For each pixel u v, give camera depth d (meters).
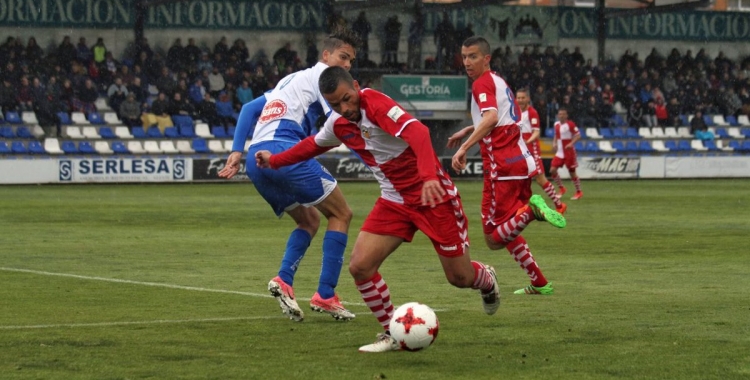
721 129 83.25
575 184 49.44
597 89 79.50
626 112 81.25
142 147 68.88
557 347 12.48
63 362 11.44
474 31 76.06
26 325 14.06
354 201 46.75
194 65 71.38
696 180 71.06
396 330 11.77
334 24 74.31
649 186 62.34
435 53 75.81
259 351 12.19
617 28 82.75
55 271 21.03
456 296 17.31
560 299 16.98
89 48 69.62
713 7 90.94
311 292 18.14
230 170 15.60
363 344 12.70
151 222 34.75
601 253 25.11
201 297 17.12
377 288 12.46
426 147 11.71
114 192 53.56
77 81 68.62
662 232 31.06
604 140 78.94
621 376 10.80
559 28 80.44
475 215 38.75
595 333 13.51
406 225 12.66
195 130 70.94
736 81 84.88
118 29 71.12
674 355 11.96
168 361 11.54
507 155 17.67
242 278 19.92
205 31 72.94
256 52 74.38
